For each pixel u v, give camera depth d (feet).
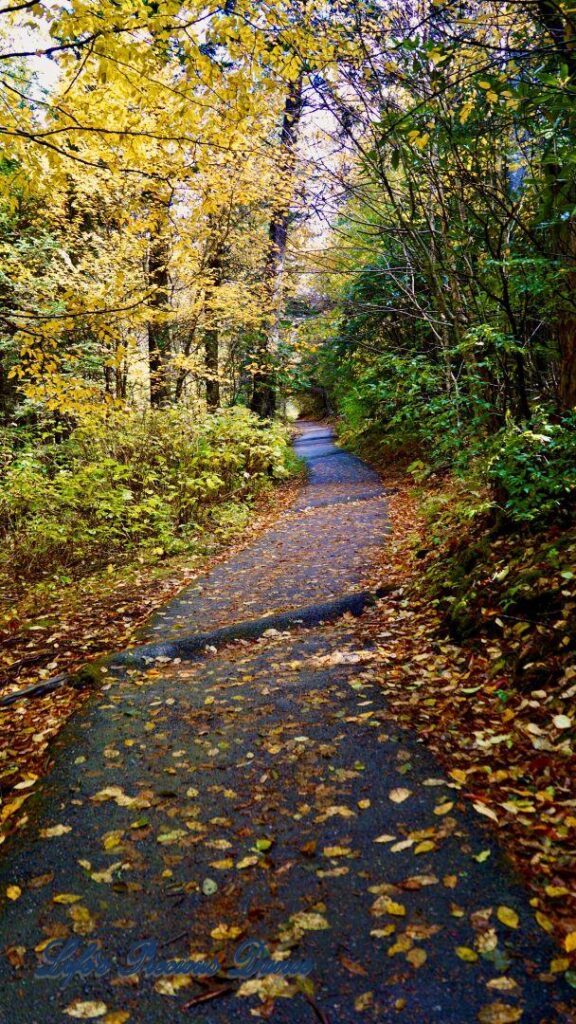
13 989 6.24
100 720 12.17
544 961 5.96
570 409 14.79
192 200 25.86
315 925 6.70
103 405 18.39
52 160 13.98
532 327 19.81
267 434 42.96
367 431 63.00
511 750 9.68
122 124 15.38
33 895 7.57
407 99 20.45
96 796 9.59
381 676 13.12
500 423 20.53
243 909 7.07
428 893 6.98
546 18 11.47
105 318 17.63
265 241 46.42
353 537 26.61
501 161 18.19
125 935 6.84
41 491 27.71
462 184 18.28
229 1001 5.92
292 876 7.52
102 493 28.71
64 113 13.48
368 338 48.37
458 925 6.48
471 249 21.31
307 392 138.31
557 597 12.53
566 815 8.00
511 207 16.85
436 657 13.51
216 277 43.14
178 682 14.02
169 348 50.98
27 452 31.17
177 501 32.86
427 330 36.04
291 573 22.57
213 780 9.82
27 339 16.71
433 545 20.53
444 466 34.09
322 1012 5.70
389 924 6.60
